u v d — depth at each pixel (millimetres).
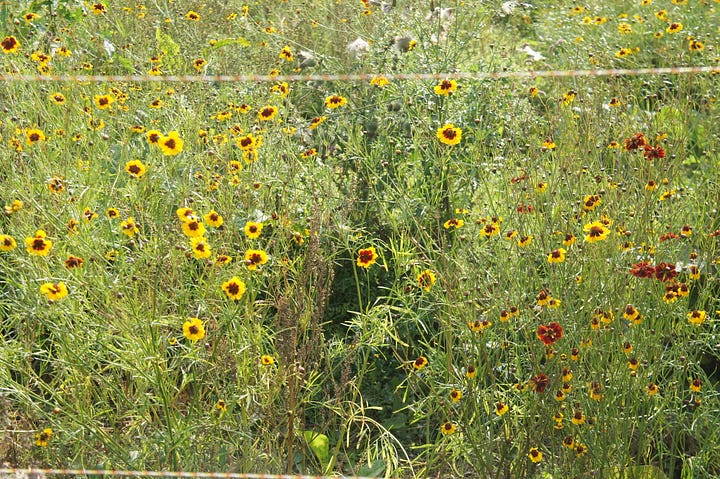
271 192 4254
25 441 3273
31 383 3693
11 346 3529
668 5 7352
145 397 3275
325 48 6438
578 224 4039
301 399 3619
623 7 7719
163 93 5004
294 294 3688
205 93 5043
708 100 5570
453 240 4230
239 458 3283
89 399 3373
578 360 3396
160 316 3387
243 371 3377
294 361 3334
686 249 4109
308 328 3615
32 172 4188
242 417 3336
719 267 4004
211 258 3650
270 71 5402
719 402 3691
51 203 3787
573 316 3443
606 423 3275
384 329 3965
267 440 3340
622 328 3627
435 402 3869
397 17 5996
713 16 7203
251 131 4848
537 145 4988
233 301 3576
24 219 3775
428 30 5480
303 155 4531
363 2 6453
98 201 4312
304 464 3457
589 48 6598
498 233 3961
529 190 4191
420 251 4414
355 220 4590
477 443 3420
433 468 3662
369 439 3668
